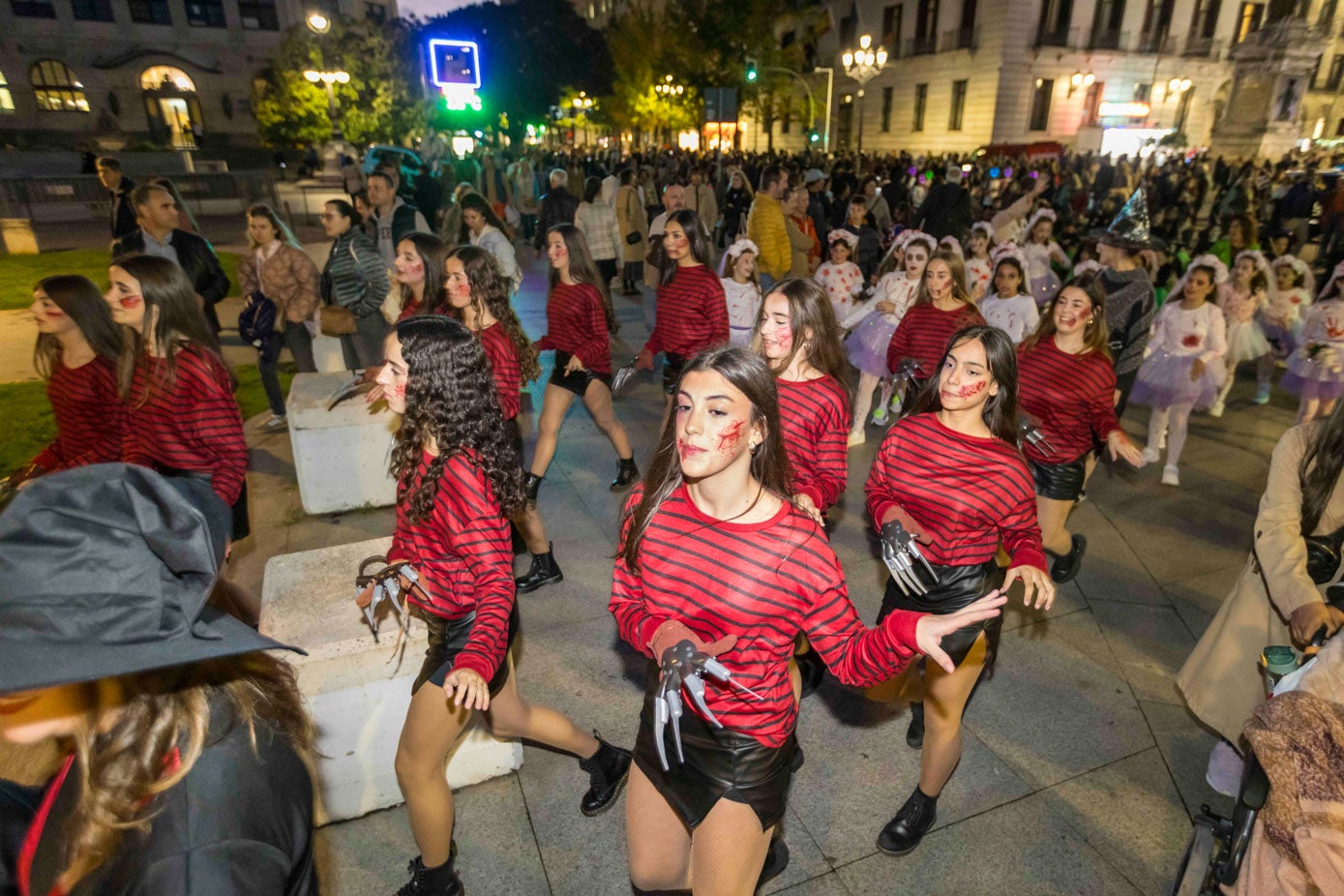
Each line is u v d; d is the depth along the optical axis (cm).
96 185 2241
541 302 1171
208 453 340
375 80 3516
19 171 2916
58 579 92
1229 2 3788
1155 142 3706
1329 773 169
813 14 4175
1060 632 432
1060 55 3441
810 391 334
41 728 106
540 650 404
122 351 338
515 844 294
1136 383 626
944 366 278
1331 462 257
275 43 4638
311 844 120
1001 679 392
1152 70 3703
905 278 661
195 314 329
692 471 183
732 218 1541
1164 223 1634
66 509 93
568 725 288
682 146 4600
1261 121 3750
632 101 4516
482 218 754
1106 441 393
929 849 294
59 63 4244
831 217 1495
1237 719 304
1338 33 4062
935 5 3628
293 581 324
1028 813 311
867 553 507
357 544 357
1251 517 573
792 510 196
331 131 3438
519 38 5053
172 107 4525
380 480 551
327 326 620
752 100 3444
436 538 233
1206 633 325
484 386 230
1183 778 330
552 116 5462
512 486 233
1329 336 671
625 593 218
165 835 102
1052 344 401
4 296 1212
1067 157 2711
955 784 325
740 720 194
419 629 288
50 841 116
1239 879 192
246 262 666
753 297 611
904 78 3853
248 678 117
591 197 1121
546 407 514
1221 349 594
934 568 280
